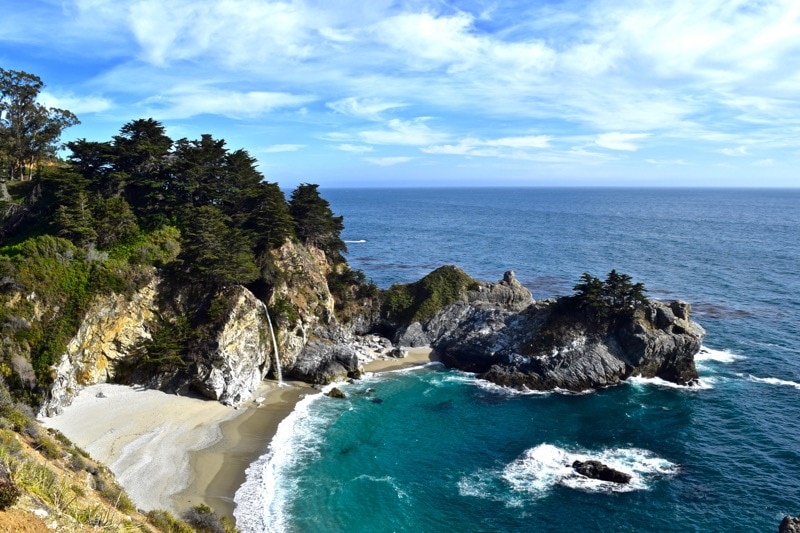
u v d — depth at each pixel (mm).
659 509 43906
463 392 70312
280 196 83312
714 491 46469
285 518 41375
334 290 93625
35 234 67625
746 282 130125
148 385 62094
